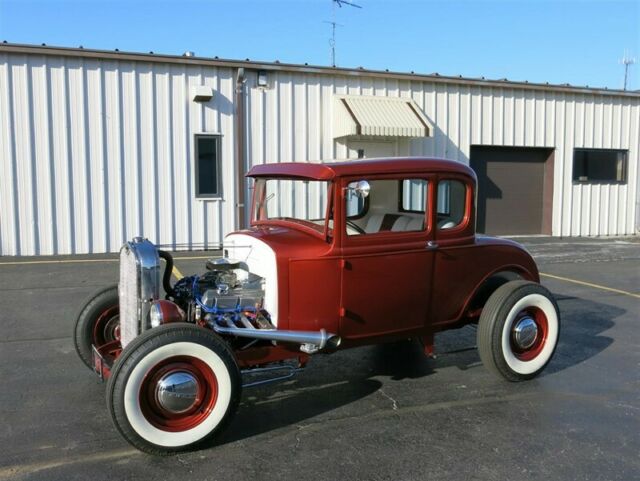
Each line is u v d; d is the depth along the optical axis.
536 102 14.96
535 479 3.37
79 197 11.15
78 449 3.69
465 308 4.88
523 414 4.29
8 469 3.43
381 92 13.22
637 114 16.27
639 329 6.68
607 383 4.95
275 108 12.30
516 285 4.82
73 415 4.19
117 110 11.22
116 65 11.12
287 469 3.48
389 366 5.36
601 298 8.26
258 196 5.08
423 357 5.62
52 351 5.59
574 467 3.51
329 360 5.51
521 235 15.49
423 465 3.53
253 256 4.36
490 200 15.07
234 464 3.53
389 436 3.92
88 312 4.68
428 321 4.73
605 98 15.79
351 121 12.02
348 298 4.30
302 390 4.76
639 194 16.48
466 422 4.15
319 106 12.67
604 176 16.14
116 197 11.38
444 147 14.00
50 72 10.77
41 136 10.83
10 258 10.64
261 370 4.19
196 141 11.80
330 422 4.14
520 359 4.86
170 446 3.54
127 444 3.76
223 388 3.65
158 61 11.29
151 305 3.86
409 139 13.54
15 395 4.54
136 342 3.46
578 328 6.71
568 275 10.04
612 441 3.86
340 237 4.21
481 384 4.91
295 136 12.52
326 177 4.17
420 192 4.61
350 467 3.51
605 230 16.17
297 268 4.12
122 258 4.21
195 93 11.51
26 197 10.85
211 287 4.38
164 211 11.70
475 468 3.50
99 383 4.79
